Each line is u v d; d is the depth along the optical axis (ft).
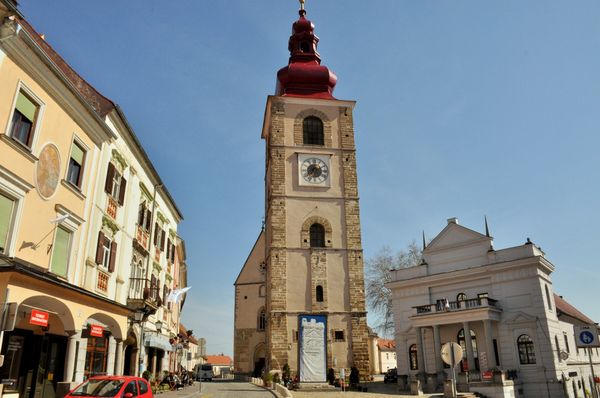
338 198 165.78
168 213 134.82
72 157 69.67
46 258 62.23
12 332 60.44
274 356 146.51
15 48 54.85
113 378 52.95
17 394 56.24
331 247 159.63
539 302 126.62
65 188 67.10
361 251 160.15
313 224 162.71
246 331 216.74
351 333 151.12
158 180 116.16
